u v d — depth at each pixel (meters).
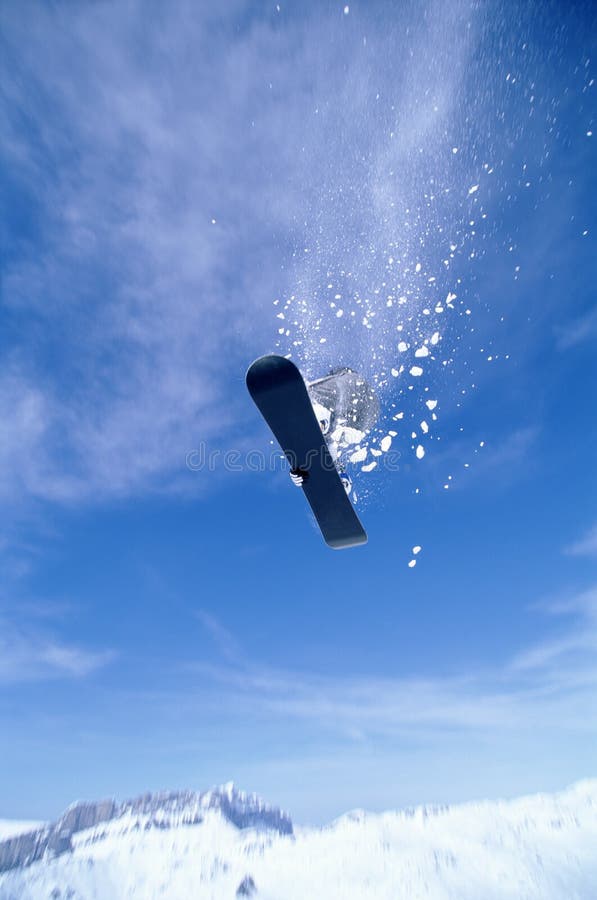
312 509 3.93
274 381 3.54
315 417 3.60
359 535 3.94
